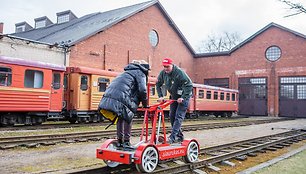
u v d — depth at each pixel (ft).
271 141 34.86
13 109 42.04
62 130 41.65
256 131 48.88
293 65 97.09
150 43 94.68
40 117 47.44
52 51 66.39
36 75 45.03
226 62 109.81
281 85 99.71
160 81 21.48
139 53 90.27
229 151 27.50
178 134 21.35
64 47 68.80
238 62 107.45
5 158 22.57
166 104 19.69
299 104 96.12
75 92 52.21
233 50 108.17
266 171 19.80
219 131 47.29
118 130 18.89
